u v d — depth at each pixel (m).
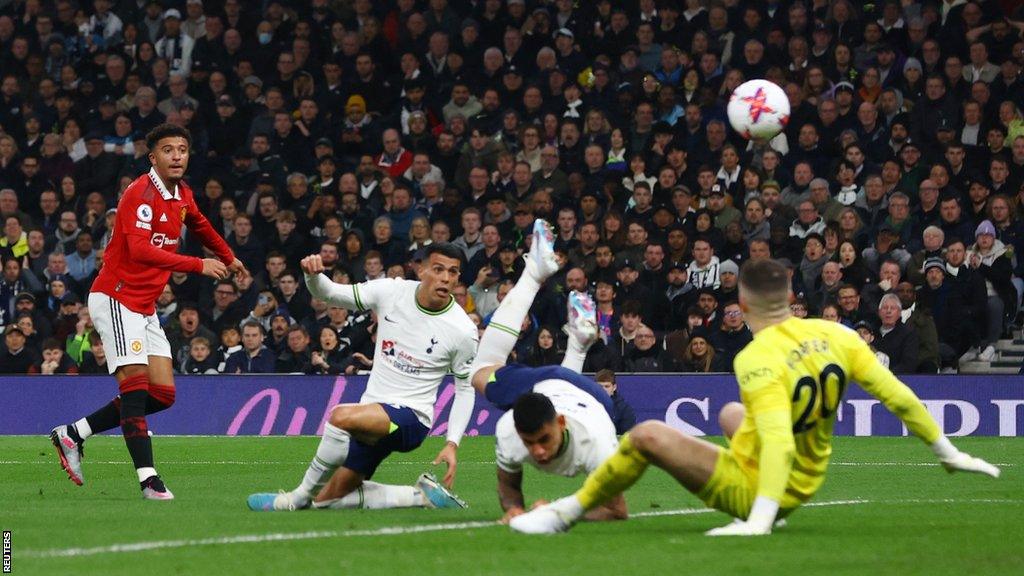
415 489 11.60
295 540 8.83
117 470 16.98
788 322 8.62
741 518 8.90
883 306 23.09
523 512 9.89
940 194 26.05
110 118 30.78
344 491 11.31
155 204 12.80
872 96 28.36
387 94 31.03
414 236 26.47
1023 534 9.22
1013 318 24.89
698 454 8.63
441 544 8.55
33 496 13.13
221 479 15.74
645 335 23.34
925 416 8.69
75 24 33.56
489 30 31.39
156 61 31.59
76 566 7.66
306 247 27.05
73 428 13.23
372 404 11.18
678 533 9.09
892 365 23.03
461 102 30.20
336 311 23.88
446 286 11.28
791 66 29.30
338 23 32.16
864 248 25.30
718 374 22.67
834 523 9.99
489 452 19.89
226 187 29.45
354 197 27.58
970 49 28.77
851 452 19.64
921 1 29.75
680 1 30.86
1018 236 25.56
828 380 8.52
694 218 26.09
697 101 28.77
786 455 8.33
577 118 29.38
